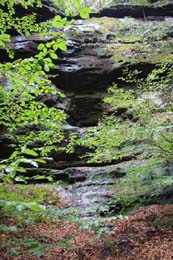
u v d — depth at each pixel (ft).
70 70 53.21
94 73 53.88
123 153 34.76
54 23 13.16
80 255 20.51
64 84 53.52
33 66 14.44
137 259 19.19
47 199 32.89
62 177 38.96
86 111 52.06
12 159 9.82
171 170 31.94
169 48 56.85
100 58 56.18
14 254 20.03
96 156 33.88
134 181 32.78
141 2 72.84
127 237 22.17
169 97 35.27
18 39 52.75
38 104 18.34
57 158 41.78
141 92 34.12
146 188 31.14
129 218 26.14
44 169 39.73
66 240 22.40
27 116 18.26
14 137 26.48
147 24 63.46
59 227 25.41
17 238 22.49
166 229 22.61
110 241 21.43
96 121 50.96
